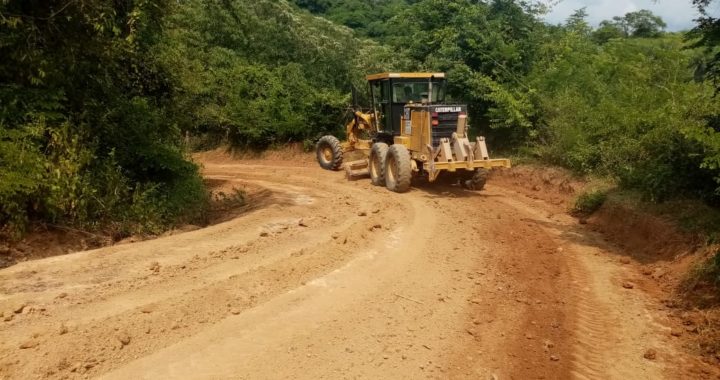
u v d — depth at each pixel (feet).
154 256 25.57
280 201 40.19
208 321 18.57
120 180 31.78
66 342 16.34
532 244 29.01
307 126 73.97
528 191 44.39
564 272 24.88
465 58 57.47
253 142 78.02
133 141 35.63
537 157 48.96
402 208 36.52
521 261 26.11
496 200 40.63
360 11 125.29
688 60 42.91
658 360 17.11
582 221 33.55
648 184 30.63
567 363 16.76
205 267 23.99
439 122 41.42
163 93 43.24
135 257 25.32
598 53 56.39
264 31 79.71
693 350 17.74
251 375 15.34
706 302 20.52
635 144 36.94
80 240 28.55
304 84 75.00
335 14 126.72
